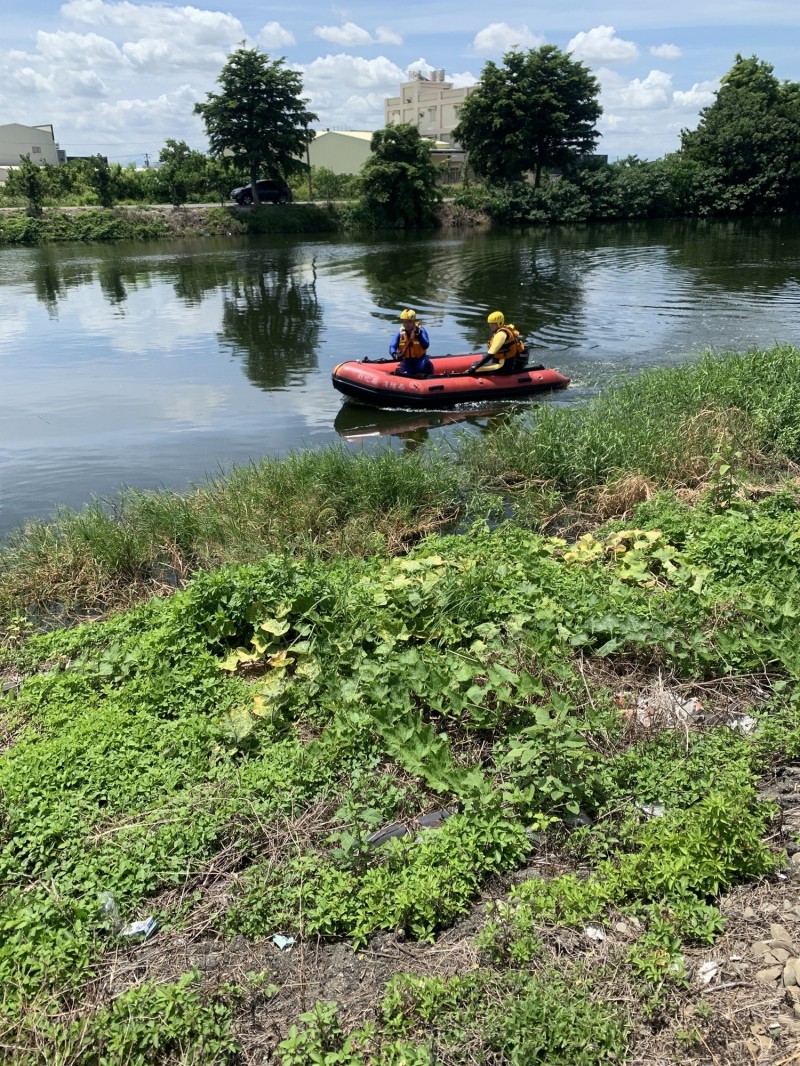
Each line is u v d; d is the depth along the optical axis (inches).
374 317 724.0
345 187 1974.7
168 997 105.0
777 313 685.3
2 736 167.2
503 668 162.1
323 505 300.2
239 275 1016.9
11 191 1567.4
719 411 355.6
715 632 178.9
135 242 1486.2
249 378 539.8
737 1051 94.2
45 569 261.6
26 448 407.2
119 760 151.3
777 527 227.0
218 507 299.4
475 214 1721.2
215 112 1596.9
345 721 156.3
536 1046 93.7
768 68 1957.4
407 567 229.0
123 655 190.2
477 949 110.4
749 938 108.8
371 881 121.1
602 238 1400.1
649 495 298.4
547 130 1759.4
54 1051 100.7
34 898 122.5
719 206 1806.1
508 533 261.7
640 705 162.7
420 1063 93.6
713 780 135.3
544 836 131.4
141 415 461.7
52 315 784.3
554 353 565.9
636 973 103.8
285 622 194.2
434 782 140.1
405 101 3454.7
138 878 126.7
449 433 420.2
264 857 131.5
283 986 110.2
